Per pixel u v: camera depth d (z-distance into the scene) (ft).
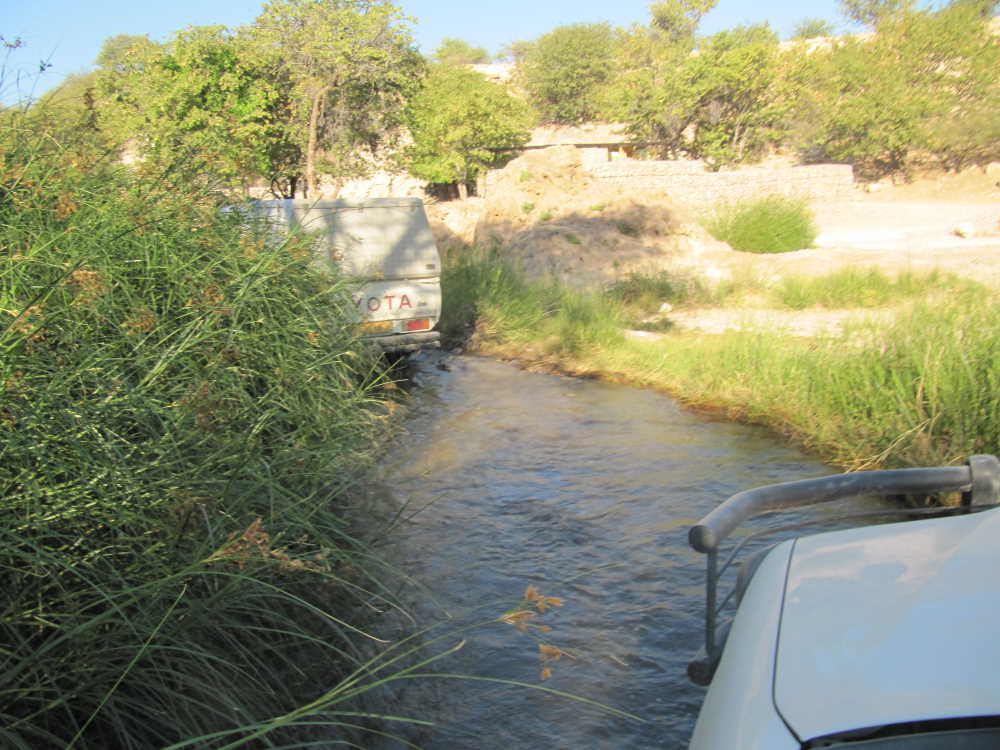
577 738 10.57
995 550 6.93
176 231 15.75
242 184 20.74
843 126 142.92
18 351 10.09
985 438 19.76
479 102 136.98
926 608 6.27
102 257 13.55
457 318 40.60
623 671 12.01
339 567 12.67
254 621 10.69
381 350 30.19
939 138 136.26
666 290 48.67
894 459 20.38
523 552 16.24
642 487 19.84
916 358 23.63
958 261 55.47
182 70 81.56
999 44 134.92
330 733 10.36
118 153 17.87
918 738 5.14
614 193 64.80
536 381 31.99
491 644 12.71
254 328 15.69
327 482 13.79
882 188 139.44
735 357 29.78
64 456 9.81
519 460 22.07
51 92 16.63
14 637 8.63
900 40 138.62
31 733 8.26
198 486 10.77
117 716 8.32
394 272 31.09
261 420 12.82
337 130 100.94
